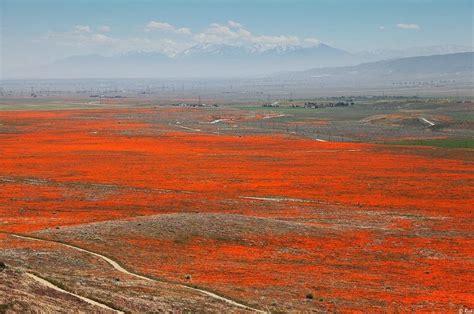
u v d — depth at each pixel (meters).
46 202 125.19
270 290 64.88
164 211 117.31
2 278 51.06
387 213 119.62
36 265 67.81
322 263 81.00
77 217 108.38
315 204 129.00
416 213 120.00
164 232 89.38
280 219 110.50
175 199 130.75
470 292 67.94
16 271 55.34
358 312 58.50
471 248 92.12
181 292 59.84
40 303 45.91
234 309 55.53
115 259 76.25
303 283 69.12
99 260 74.69
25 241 81.69
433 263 82.75
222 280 68.44
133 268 72.06
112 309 49.69
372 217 115.00
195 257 80.44
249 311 55.28
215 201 129.50
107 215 111.31
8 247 76.69
